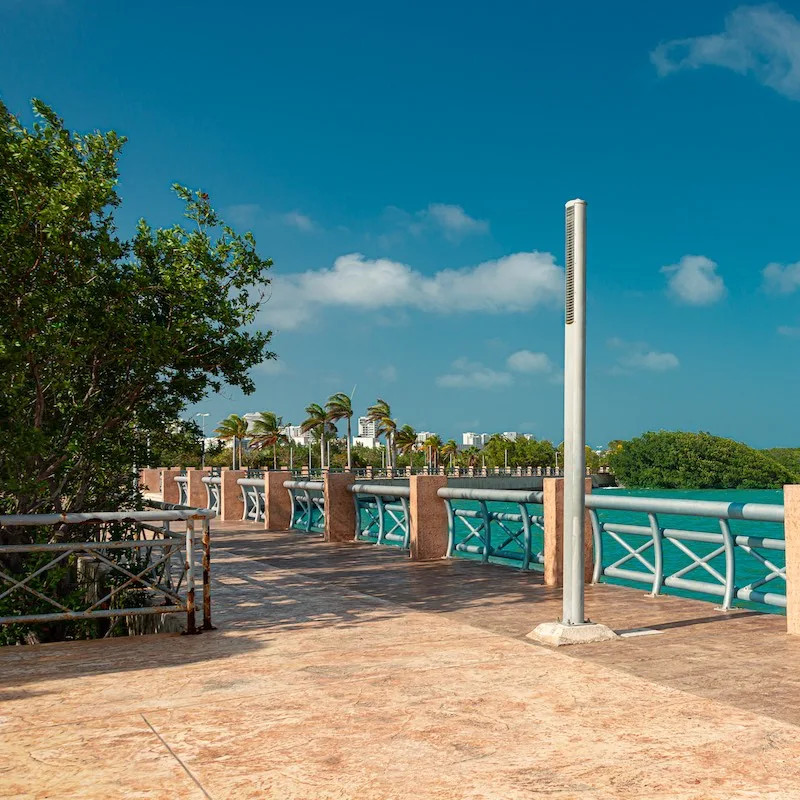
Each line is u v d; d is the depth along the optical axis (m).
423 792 3.22
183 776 3.40
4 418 7.70
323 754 3.64
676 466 112.56
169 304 8.61
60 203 7.09
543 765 3.50
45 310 7.47
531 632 6.07
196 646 5.82
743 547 7.02
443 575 9.43
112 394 9.29
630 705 4.35
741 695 4.53
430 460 116.75
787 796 3.17
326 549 12.33
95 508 9.62
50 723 4.09
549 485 8.72
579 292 6.07
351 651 5.63
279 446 109.94
